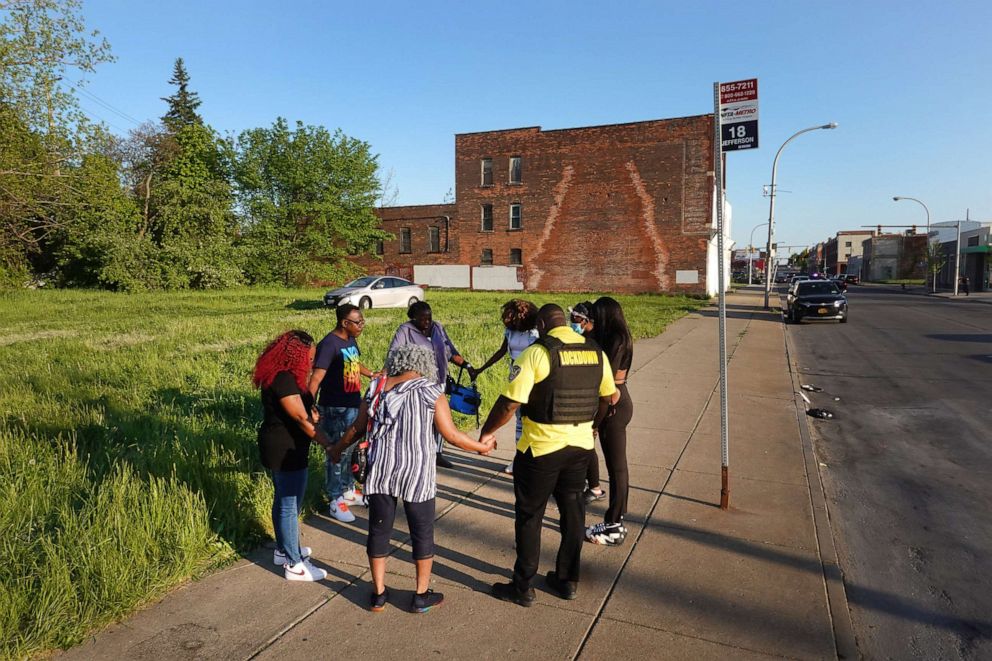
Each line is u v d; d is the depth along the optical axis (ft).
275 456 12.49
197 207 123.95
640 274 142.31
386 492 11.37
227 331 52.80
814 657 10.55
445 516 16.49
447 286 162.09
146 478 16.62
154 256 117.80
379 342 45.55
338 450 12.30
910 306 108.37
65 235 113.39
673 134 137.49
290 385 12.24
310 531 15.52
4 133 76.13
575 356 11.75
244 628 11.15
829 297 75.10
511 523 16.10
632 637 11.03
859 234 401.70
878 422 28.32
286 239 146.20
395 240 168.04
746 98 16.10
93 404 25.82
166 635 10.86
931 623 12.14
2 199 82.53
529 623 11.46
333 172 144.36
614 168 143.02
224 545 14.01
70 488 16.15
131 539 12.91
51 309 76.95
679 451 22.40
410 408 11.39
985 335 61.11
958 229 142.51
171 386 29.78
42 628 10.39
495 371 33.94
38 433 21.11
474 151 156.66
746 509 17.01
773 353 48.62
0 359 37.81
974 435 25.95
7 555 12.46
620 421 14.61
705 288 137.28
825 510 17.06
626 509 15.49
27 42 72.43
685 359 44.75
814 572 13.50
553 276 150.41
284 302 91.81
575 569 12.32
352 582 12.92
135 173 138.92
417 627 11.28
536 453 11.71
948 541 15.89
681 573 13.41
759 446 23.13
